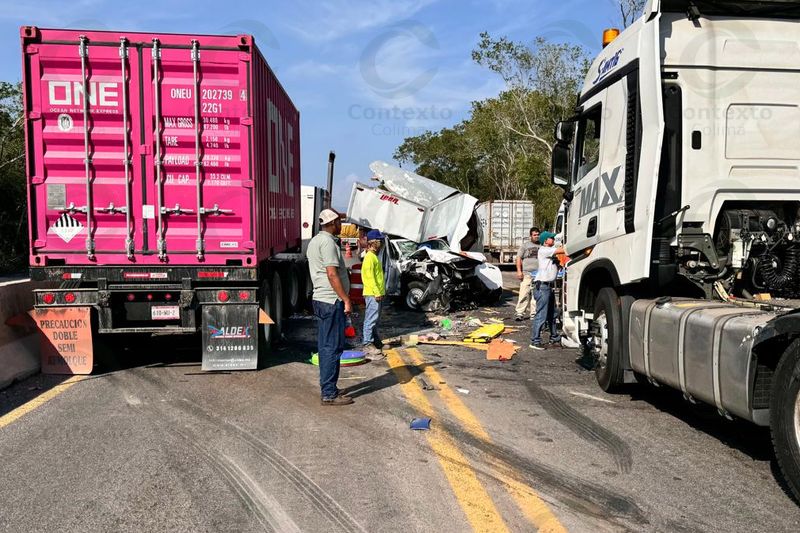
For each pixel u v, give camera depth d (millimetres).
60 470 4477
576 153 7516
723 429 5477
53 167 7285
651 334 5629
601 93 6812
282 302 10719
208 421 5652
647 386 6965
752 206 6059
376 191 17844
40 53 7152
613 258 6320
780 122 6004
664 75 5891
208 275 7543
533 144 39188
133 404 6211
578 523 3697
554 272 9484
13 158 31406
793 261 5781
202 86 7359
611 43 6668
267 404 6230
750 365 4230
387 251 15172
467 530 3617
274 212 9367
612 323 6410
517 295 17641
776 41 5992
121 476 4371
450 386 7062
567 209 7750
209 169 7457
